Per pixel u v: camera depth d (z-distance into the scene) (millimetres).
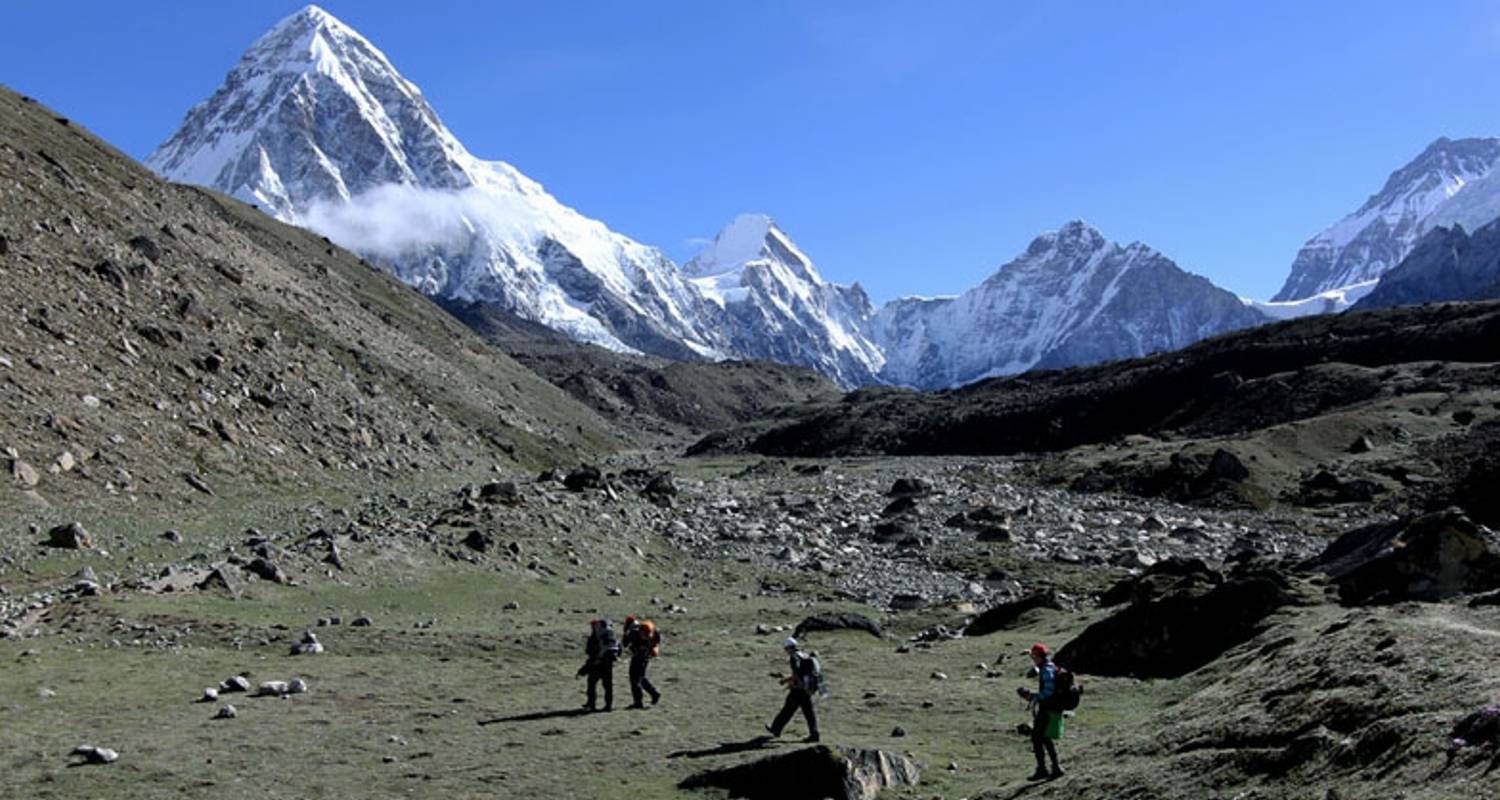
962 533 78875
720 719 25672
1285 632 28062
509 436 118062
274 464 65375
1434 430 106812
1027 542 74750
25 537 41562
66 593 36062
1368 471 94312
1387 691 16953
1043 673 19984
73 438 52188
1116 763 19375
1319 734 15852
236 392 71188
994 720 25891
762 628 42562
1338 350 165625
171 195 126438
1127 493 102625
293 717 24812
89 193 90438
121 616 33656
